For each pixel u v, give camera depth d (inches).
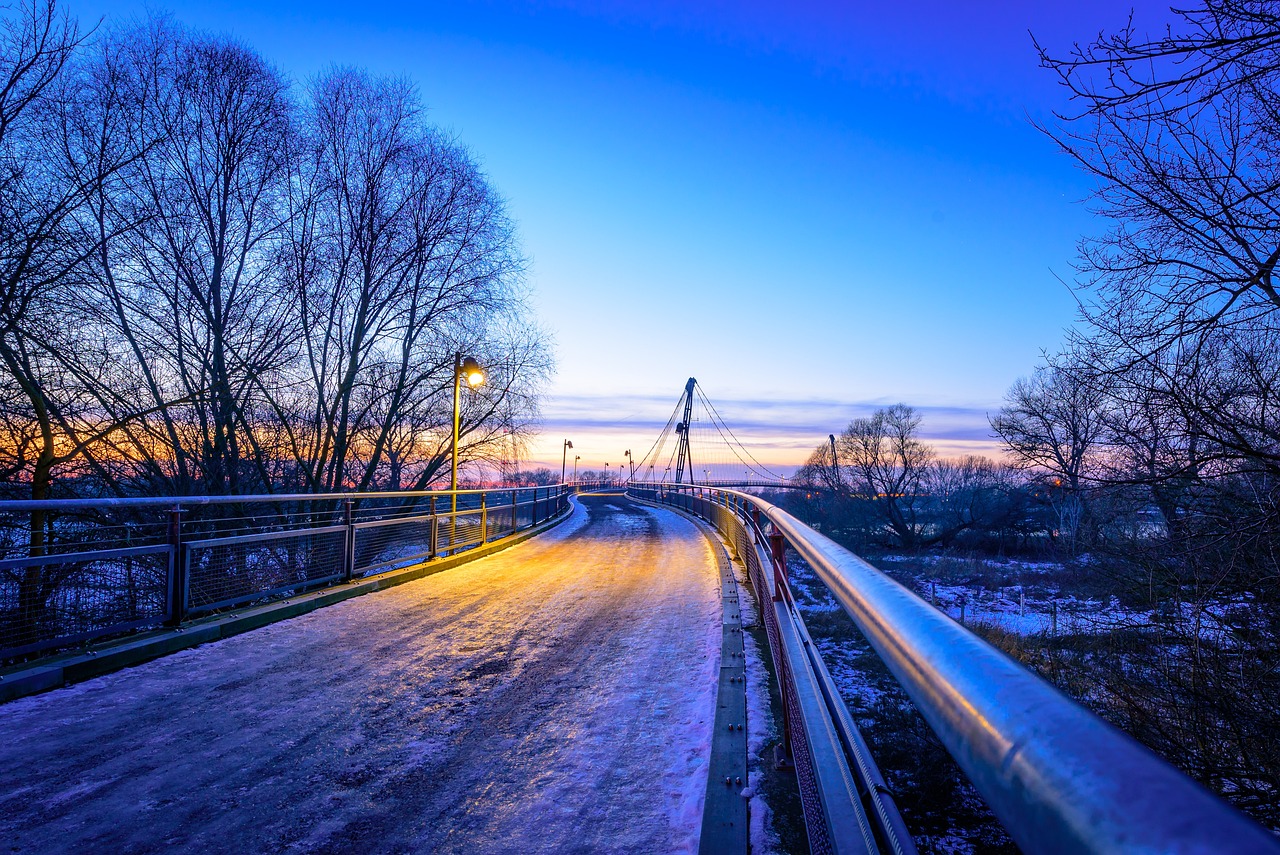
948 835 199.3
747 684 198.7
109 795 140.6
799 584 595.8
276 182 576.4
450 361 642.2
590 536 732.7
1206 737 192.9
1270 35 151.2
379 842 124.9
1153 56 161.0
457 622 297.0
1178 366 193.8
